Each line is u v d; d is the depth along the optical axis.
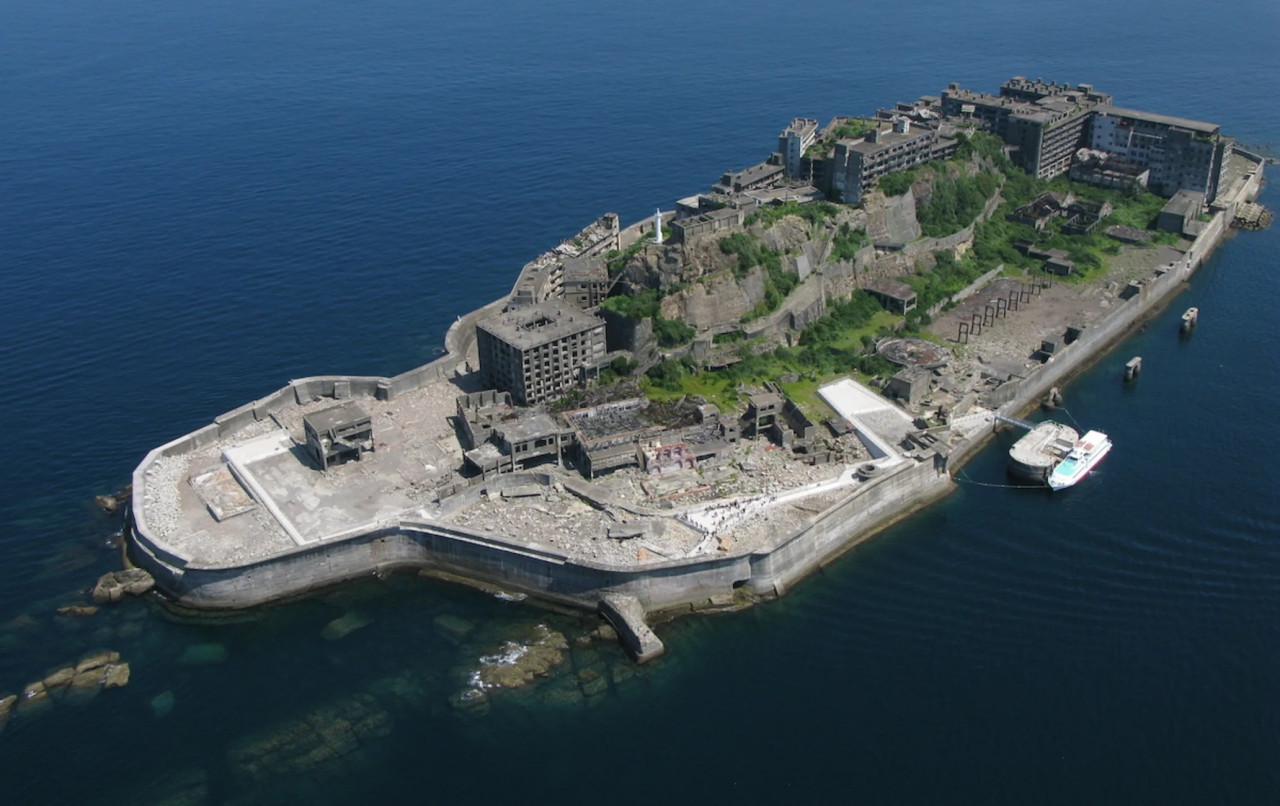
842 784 189.00
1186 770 190.50
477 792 189.50
